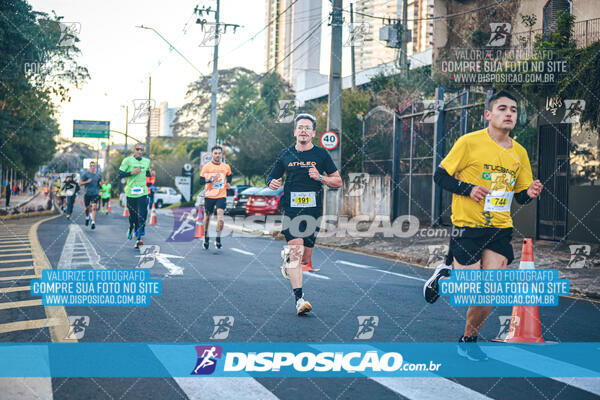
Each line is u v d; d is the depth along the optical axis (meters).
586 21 15.64
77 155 68.81
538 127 14.23
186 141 71.94
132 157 11.76
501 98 4.21
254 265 9.59
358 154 25.08
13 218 24.98
